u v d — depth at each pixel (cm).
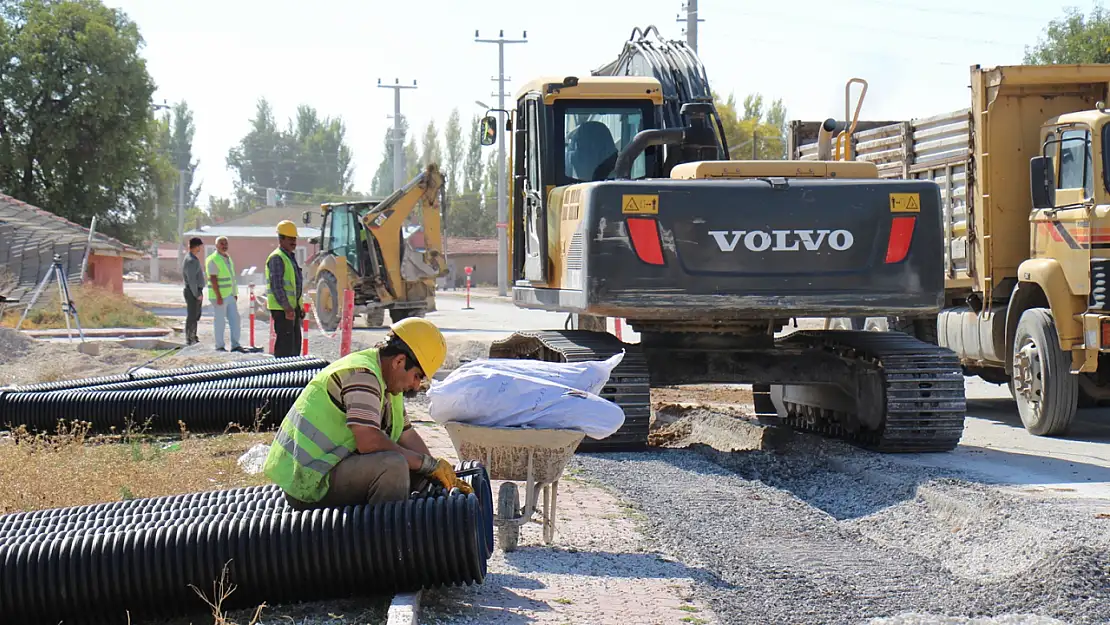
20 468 796
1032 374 1150
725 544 673
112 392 1059
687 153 1132
